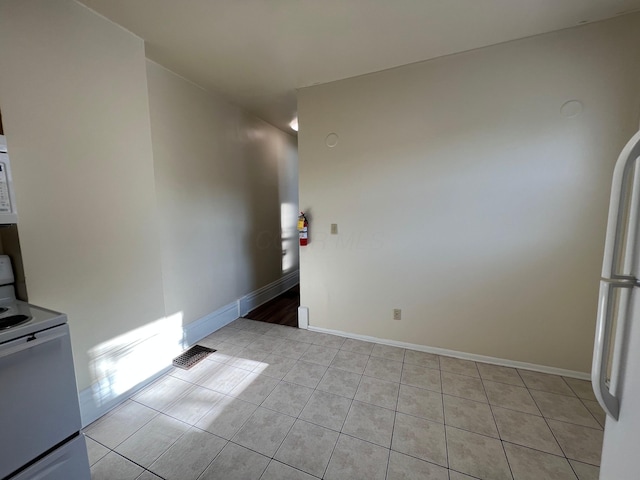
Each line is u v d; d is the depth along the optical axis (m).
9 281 1.43
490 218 2.21
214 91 2.83
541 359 2.20
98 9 1.63
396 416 1.76
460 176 2.26
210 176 2.88
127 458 1.47
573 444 1.54
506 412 1.78
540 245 2.11
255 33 1.88
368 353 2.53
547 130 2.00
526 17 1.76
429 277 2.46
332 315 2.90
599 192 1.94
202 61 2.24
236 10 1.66
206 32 1.87
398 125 2.40
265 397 1.94
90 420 1.70
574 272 2.05
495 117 2.12
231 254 3.26
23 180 1.39
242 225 3.43
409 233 2.48
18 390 1.06
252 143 3.55
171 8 1.63
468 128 2.20
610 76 1.83
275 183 4.14
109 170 1.77
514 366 2.27
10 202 1.27
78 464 1.25
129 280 1.92
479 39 1.99
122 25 1.79
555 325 2.14
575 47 1.88
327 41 1.99
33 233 1.44
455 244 2.34
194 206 2.69
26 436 1.09
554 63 1.94
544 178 2.04
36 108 1.43
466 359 2.41
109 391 1.81
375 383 2.09
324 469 1.41
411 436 1.60
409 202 2.44
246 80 2.57
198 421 1.72
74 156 1.59
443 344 2.48
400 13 1.71
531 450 1.51
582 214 1.99
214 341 2.78
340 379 2.14
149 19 1.73
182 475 1.38
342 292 2.81
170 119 2.40
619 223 0.79
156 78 2.26
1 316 1.20
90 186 1.67
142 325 2.02
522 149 2.07
